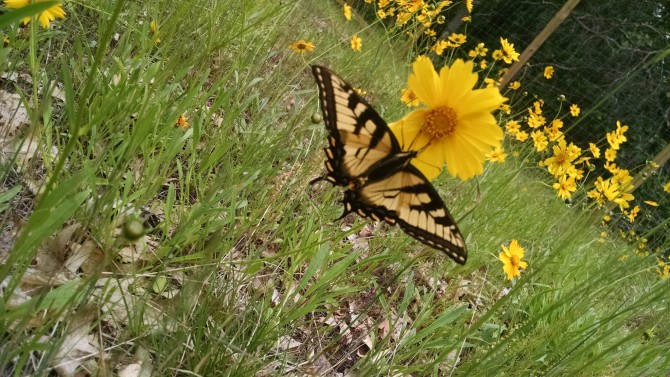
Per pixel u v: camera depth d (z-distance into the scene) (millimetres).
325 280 363
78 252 327
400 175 273
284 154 484
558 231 813
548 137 884
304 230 415
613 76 2055
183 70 407
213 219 391
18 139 369
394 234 545
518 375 447
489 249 622
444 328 470
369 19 1141
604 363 524
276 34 649
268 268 428
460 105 260
